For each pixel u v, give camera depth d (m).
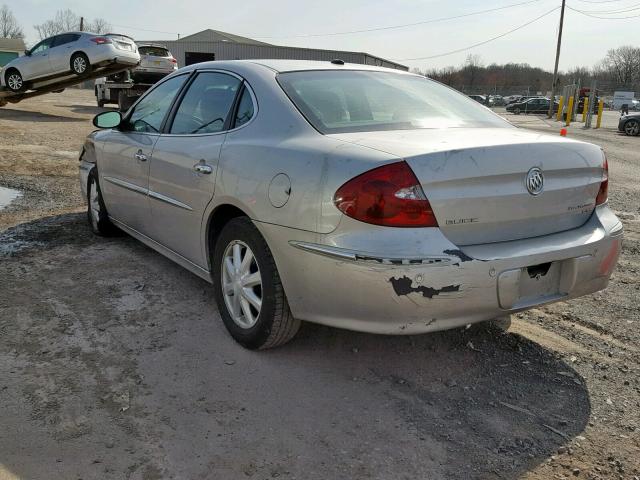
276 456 2.41
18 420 2.59
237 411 2.71
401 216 2.49
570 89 34.34
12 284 4.16
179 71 4.29
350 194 2.54
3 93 19.08
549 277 2.88
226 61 3.85
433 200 2.52
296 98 3.21
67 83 19.00
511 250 2.67
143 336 3.41
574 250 2.85
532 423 2.69
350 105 3.26
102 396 2.79
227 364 3.12
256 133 3.20
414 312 2.54
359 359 3.22
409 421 2.67
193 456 2.39
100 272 4.44
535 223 2.84
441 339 3.49
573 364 3.27
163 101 4.27
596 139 20.42
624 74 97.62
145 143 4.20
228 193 3.17
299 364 3.14
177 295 4.02
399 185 2.49
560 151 2.88
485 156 2.63
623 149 16.75
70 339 3.35
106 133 5.00
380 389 2.93
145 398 2.79
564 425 2.68
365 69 3.83
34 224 5.82
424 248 2.49
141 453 2.40
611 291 4.48
